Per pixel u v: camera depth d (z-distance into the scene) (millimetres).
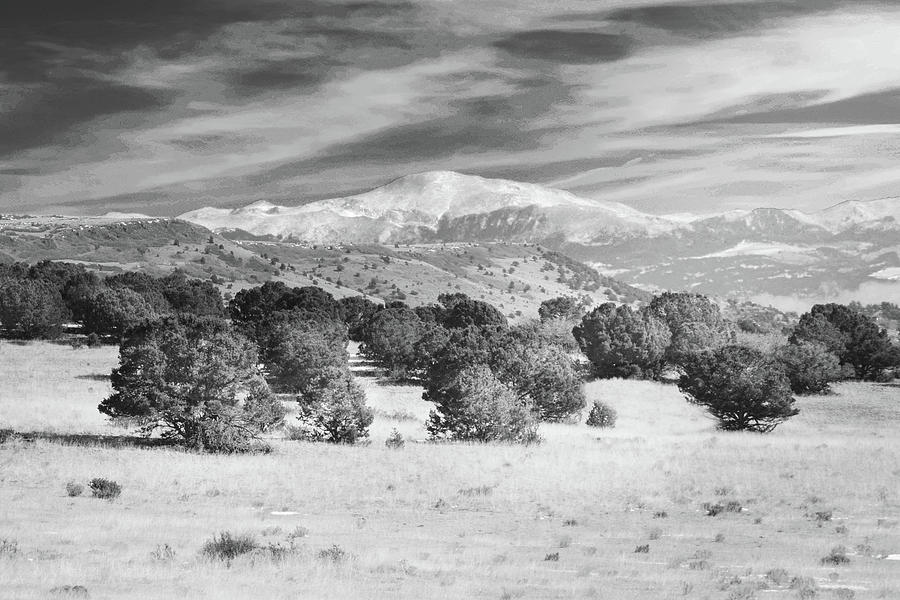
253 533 33031
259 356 100625
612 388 128125
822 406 118062
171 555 27219
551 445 70250
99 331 140250
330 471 52719
